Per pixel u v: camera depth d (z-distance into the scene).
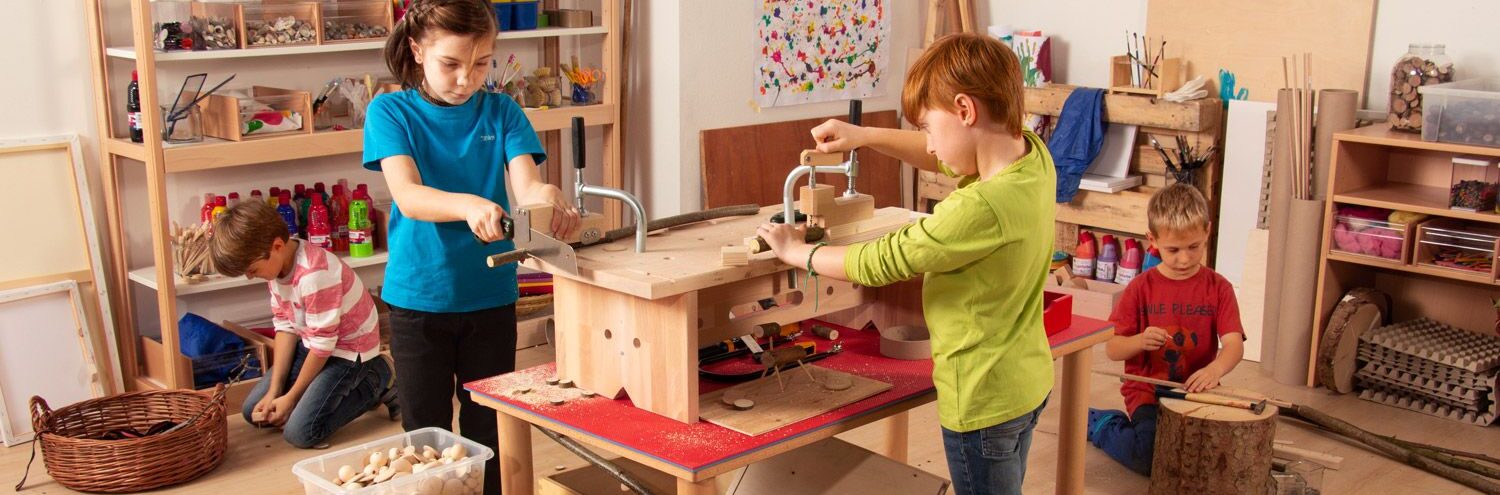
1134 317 3.46
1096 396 3.95
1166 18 4.74
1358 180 4.00
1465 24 4.04
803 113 5.08
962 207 1.93
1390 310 4.25
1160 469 3.08
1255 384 4.09
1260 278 4.32
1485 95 3.54
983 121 1.98
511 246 2.59
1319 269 3.96
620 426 2.05
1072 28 5.09
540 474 3.31
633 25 4.75
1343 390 3.97
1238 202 4.52
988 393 2.04
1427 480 3.33
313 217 4.03
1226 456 2.94
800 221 2.32
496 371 2.66
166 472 3.29
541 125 4.39
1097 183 4.75
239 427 3.75
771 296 2.29
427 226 2.49
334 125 4.05
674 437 1.99
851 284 2.46
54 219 3.90
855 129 2.29
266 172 4.25
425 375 2.59
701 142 4.71
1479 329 4.08
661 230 2.37
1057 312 2.55
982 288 2.02
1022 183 1.98
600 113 4.60
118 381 4.02
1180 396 3.13
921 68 2.00
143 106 3.54
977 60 1.94
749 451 1.94
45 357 3.81
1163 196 3.35
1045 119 5.06
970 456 2.08
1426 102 3.68
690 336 2.01
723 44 4.71
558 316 2.26
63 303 3.86
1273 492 3.04
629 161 4.91
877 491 2.52
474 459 2.47
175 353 3.77
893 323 2.56
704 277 2.00
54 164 3.89
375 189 4.55
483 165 2.52
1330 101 3.90
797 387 2.20
